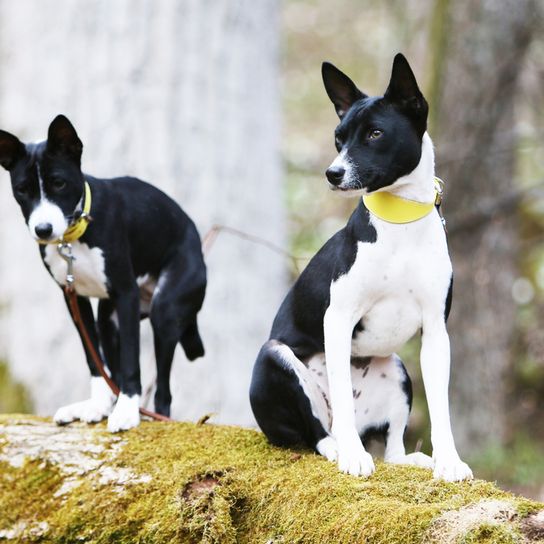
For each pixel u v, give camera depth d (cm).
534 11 1395
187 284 668
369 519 458
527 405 1555
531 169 1900
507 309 1469
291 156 2102
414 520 444
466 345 1433
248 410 1089
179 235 676
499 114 1420
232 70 1114
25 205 593
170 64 1077
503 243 1459
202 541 504
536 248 1745
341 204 1911
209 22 1100
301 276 581
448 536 428
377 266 527
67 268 617
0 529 566
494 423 1433
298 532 485
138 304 635
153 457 573
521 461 1383
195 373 1049
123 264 624
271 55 1179
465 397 1433
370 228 528
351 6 2395
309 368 575
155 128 1071
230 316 1088
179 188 1069
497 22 1391
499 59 1398
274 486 516
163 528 521
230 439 588
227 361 1074
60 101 1085
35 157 583
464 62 1401
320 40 2419
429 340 540
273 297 1149
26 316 1108
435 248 530
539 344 1602
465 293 1434
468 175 1419
